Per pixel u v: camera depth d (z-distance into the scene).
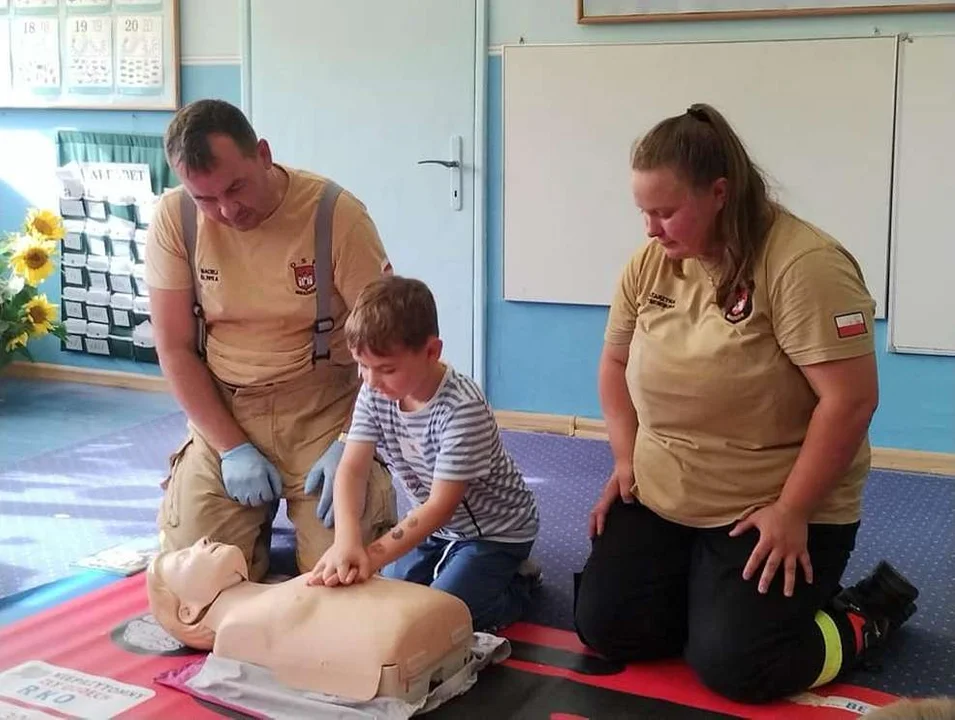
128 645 1.82
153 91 3.72
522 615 1.97
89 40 3.78
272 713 1.59
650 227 1.59
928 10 2.77
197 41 3.66
